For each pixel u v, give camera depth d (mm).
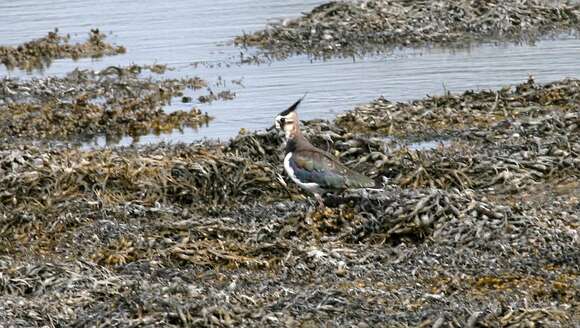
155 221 15688
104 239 15062
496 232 14055
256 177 16969
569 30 33000
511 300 12203
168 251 14141
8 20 41000
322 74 28812
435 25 33906
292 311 11930
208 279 13508
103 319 11695
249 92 27203
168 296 12281
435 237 14172
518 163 17406
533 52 29859
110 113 24703
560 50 29891
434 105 23078
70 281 13070
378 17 34688
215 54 32969
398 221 14469
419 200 14680
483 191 16719
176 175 17141
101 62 33062
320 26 34281
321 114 23969
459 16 34469
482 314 11406
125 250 14383
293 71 29562
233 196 16750
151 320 11539
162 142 21656
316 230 14781
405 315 11742
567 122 20312
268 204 16500
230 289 12812
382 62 29969
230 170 17141
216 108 25641
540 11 34375
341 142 18656
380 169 17469
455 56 30094
